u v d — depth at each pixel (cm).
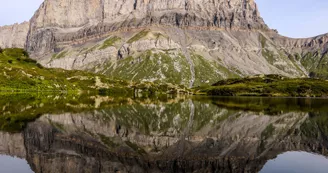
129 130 6425
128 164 3712
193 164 3803
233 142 5316
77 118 8019
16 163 3656
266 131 6669
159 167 3622
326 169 3622
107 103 14325
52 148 4472
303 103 18162
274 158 4184
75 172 3316
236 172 3478
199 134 6128
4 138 5112
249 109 12675
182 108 12912
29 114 8500
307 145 5166
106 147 4625
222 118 9075
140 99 19900
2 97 15712
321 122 8306
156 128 6844
